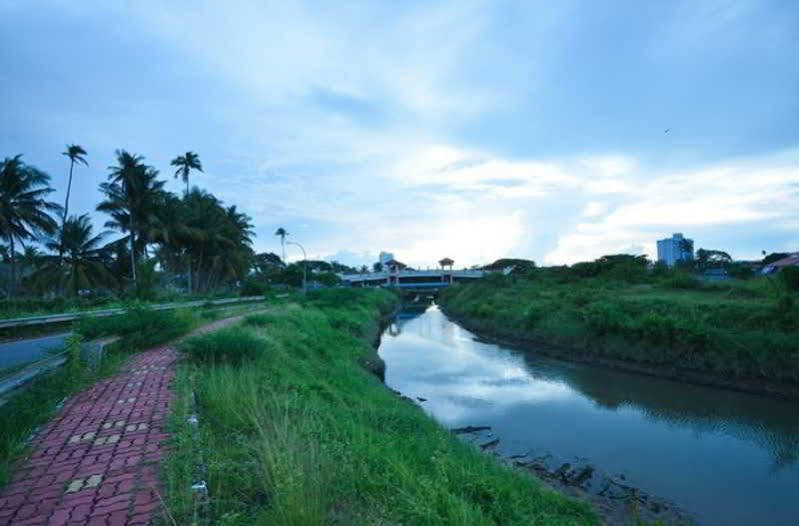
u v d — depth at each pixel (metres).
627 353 20.22
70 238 35.47
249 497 3.76
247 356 9.25
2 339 14.58
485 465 6.65
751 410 13.76
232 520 3.19
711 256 55.44
